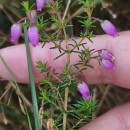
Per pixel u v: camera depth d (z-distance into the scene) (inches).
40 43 8.5
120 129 8.8
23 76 9.3
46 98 7.9
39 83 9.3
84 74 9.2
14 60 9.0
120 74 9.2
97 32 10.8
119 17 11.0
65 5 10.4
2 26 11.1
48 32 10.2
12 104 10.9
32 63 8.9
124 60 9.0
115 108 9.1
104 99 11.0
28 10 7.1
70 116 9.8
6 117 10.8
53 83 8.0
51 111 8.2
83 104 7.6
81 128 8.8
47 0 7.4
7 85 10.4
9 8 10.8
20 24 7.3
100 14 10.8
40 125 8.7
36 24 7.3
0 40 11.0
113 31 7.3
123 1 10.8
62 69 9.0
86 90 7.6
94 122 8.8
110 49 9.0
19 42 11.0
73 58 8.9
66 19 10.3
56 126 8.1
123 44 9.0
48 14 10.1
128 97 11.1
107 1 10.7
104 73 9.2
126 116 8.9
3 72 9.2
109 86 10.7
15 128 10.9
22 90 10.9
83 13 10.4
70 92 10.1
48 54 8.9
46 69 7.9
